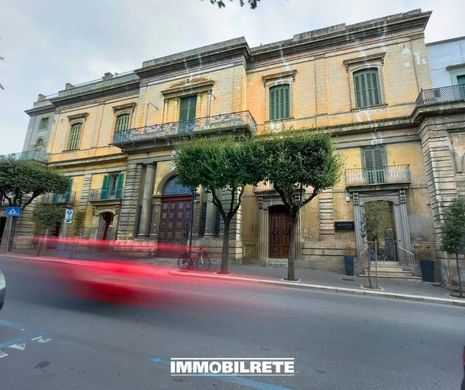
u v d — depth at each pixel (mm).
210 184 11680
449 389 3129
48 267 12078
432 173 12914
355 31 16984
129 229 18266
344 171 14461
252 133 16562
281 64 18828
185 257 13000
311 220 15312
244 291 8281
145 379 3109
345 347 4273
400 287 10383
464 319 6336
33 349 3779
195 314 5617
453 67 15664
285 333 4770
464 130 12703
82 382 2984
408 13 16172
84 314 5359
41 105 28703
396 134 14781
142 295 7125
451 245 9430
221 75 19359
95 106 25312
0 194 20703
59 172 22156
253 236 16250
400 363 3781
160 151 18875
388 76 16078
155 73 21641
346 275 12891
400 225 13648
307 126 16969
